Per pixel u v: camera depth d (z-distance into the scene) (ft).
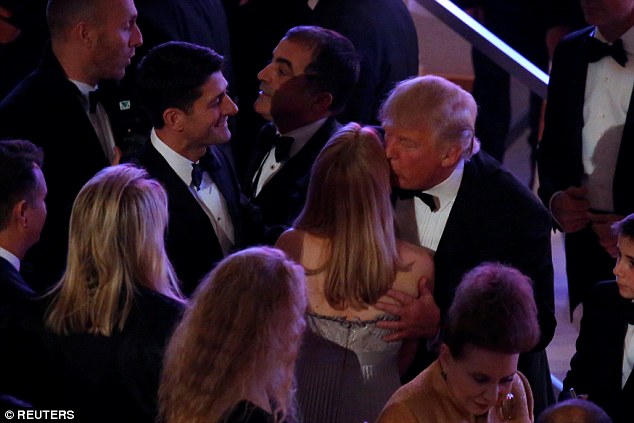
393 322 39.47
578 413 28.73
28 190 40.73
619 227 41.42
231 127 62.80
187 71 44.73
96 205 35.22
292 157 52.01
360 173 38.73
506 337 30.40
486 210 42.65
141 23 57.57
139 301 34.76
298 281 30.50
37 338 35.24
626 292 41.14
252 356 29.32
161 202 36.35
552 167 57.00
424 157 40.78
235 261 30.40
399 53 60.54
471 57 62.13
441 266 42.57
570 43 55.88
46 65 50.72
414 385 32.89
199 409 29.12
